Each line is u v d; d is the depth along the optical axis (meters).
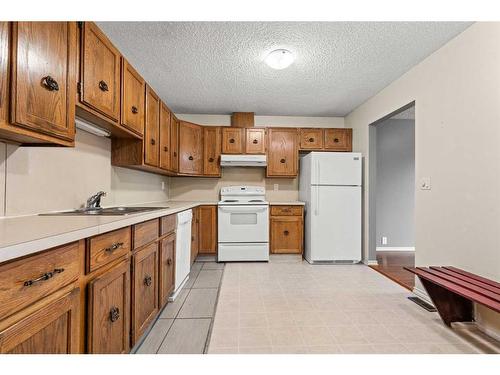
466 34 2.04
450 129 2.20
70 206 1.81
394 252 4.53
